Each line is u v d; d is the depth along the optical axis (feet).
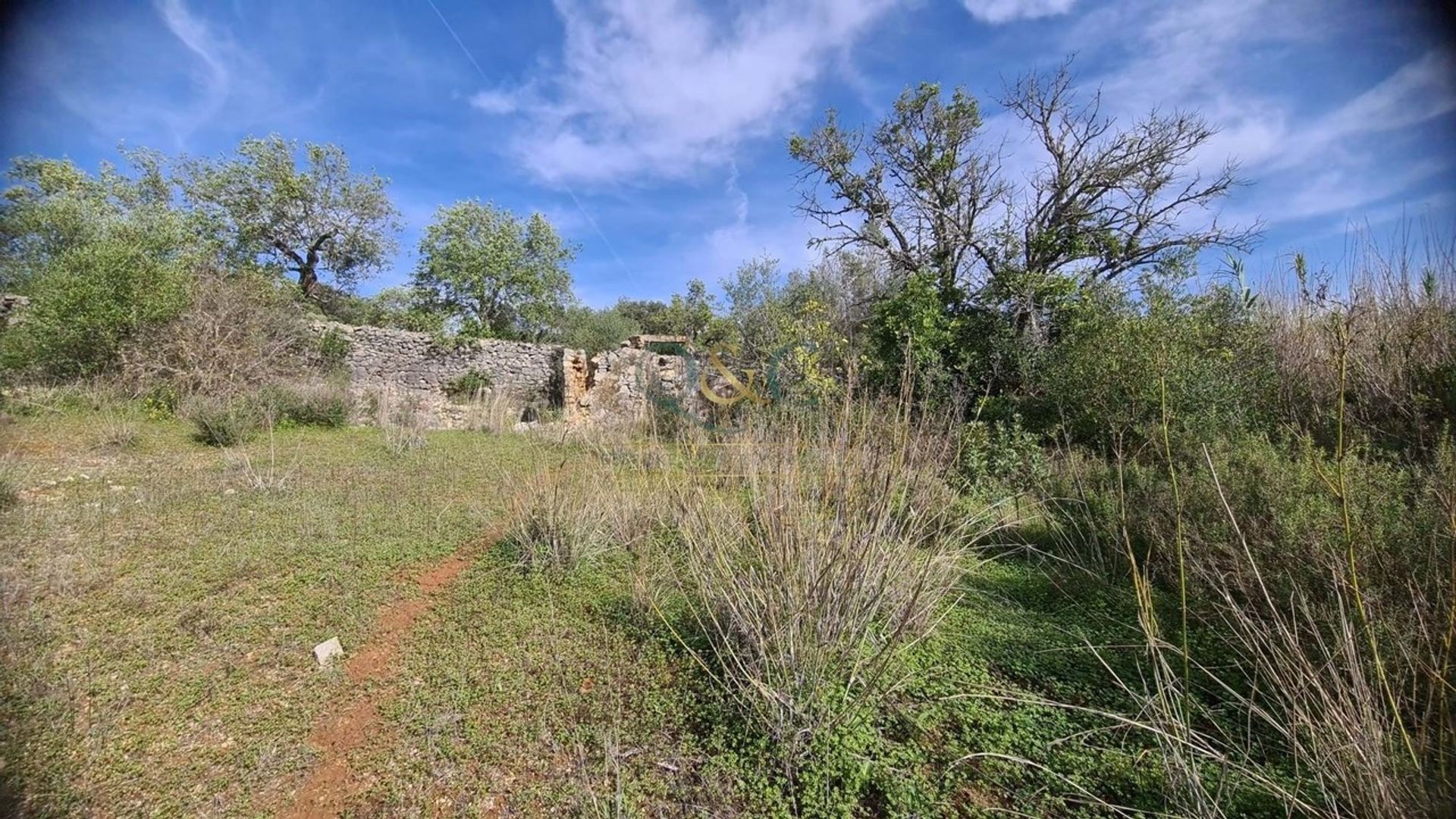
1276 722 6.91
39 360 29.50
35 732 7.50
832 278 46.93
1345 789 5.62
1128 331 18.47
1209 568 9.71
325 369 44.01
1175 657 9.08
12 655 8.99
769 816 6.42
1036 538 14.44
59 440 23.20
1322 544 8.25
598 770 7.30
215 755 7.51
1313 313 17.66
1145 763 6.90
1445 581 6.98
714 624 9.67
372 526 15.96
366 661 9.92
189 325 31.99
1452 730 5.49
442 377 52.11
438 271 65.05
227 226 63.57
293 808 6.80
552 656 9.91
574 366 46.98
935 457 11.89
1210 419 14.93
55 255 38.93
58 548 13.10
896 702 8.16
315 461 23.76
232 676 9.13
